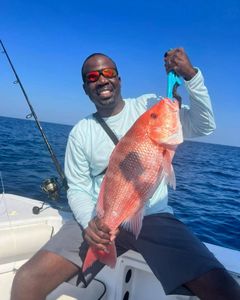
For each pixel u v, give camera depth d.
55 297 0.98
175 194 3.36
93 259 0.77
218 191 3.88
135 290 1.04
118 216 0.71
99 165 1.00
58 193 1.33
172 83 0.81
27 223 1.19
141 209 0.70
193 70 0.83
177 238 0.89
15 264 1.00
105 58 0.99
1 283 0.97
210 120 0.90
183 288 0.85
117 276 1.01
